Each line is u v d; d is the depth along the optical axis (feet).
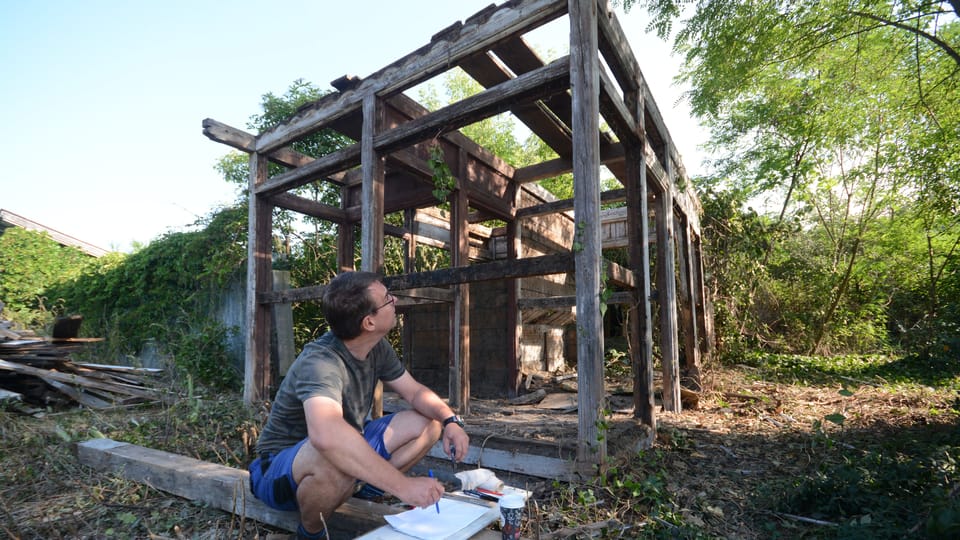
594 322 10.28
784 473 11.25
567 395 23.03
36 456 12.10
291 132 18.17
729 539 8.00
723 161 40.70
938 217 30.40
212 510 8.86
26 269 37.40
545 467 10.55
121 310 30.01
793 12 18.78
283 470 6.49
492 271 12.12
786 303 38.06
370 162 15.15
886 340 35.73
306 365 6.48
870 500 8.59
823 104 31.35
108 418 16.81
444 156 19.30
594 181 10.62
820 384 24.40
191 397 15.87
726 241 33.27
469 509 6.70
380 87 15.21
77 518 8.66
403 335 26.43
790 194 37.93
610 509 8.79
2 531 8.05
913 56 24.73
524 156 61.26
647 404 13.80
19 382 18.89
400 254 30.66
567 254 10.90
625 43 13.71
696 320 27.09
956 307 26.78
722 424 16.42
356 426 7.02
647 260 14.48
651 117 16.74
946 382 23.02
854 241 35.65
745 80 21.38
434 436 7.34
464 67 14.30
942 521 6.48
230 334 24.52
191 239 26.50
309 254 28.58
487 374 25.03
